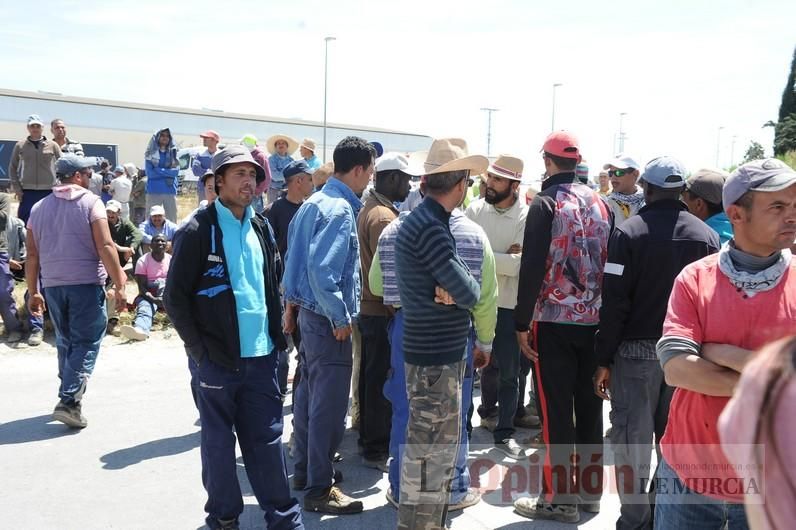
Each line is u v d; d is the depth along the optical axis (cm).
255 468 331
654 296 313
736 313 216
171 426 514
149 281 806
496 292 354
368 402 448
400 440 383
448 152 302
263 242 341
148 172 1162
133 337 757
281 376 417
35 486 408
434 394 297
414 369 299
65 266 493
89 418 529
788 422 109
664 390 325
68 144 979
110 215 880
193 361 350
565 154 367
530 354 376
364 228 432
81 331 501
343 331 364
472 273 340
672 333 224
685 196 388
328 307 360
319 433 379
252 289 328
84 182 514
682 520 233
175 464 443
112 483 414
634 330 319
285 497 332
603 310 321
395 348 373
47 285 498
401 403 379
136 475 426
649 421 323
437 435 300
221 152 327
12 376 631
